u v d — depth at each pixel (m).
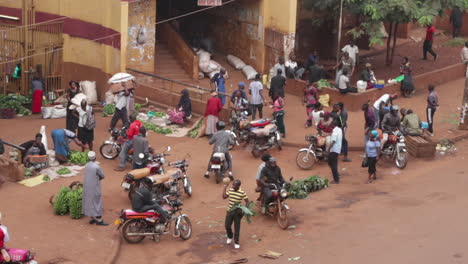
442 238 13.61
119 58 26.33
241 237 15.06
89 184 15.16
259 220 16.00
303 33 31.86
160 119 23.42
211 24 32.81
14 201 16.39
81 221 15.52
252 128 20.42
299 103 25.94
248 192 17.64
